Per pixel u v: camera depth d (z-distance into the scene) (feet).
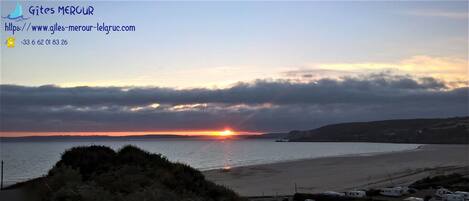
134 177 68.08
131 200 55.77
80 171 73.20
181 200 61.93
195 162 486.38
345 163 432.25
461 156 531.91
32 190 63.93
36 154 607.78
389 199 188.24
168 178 73.26
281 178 296.92
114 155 81.46
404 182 266.36
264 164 428.56
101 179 66.85
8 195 60.44
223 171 347.56
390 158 504.84
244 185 259.60
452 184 235.20
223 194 78.89
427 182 246.27
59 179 63.46
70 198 54.29
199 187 77.51
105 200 54.39
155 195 58.08
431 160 464.65
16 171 340.39
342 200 182.09
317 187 249.55
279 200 192.03
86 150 80.79
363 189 231.91
